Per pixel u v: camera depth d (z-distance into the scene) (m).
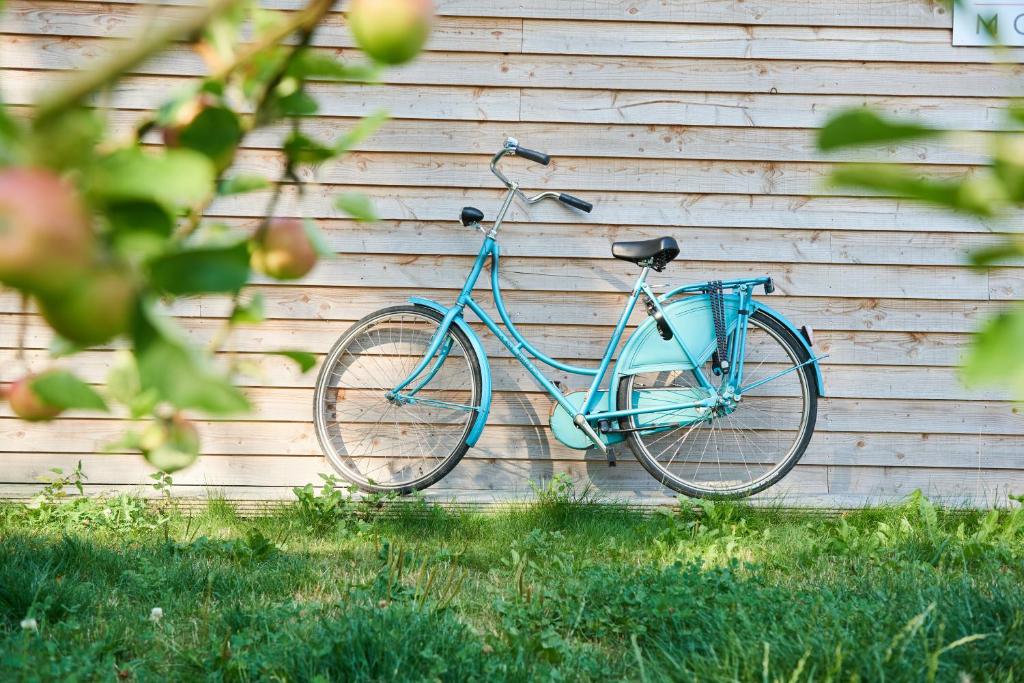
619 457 4.39
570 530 3.94
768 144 4.25
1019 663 2.23
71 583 2.82
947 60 4.17
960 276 4.28
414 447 4.42
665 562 3.46
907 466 4.34
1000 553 3.43
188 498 4.26
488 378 4.14
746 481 4.43
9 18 3.99
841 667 2.12
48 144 0.37
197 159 0.38
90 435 4.25
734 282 4.14
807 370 4.22
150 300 0.36
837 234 4.28
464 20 4.20
